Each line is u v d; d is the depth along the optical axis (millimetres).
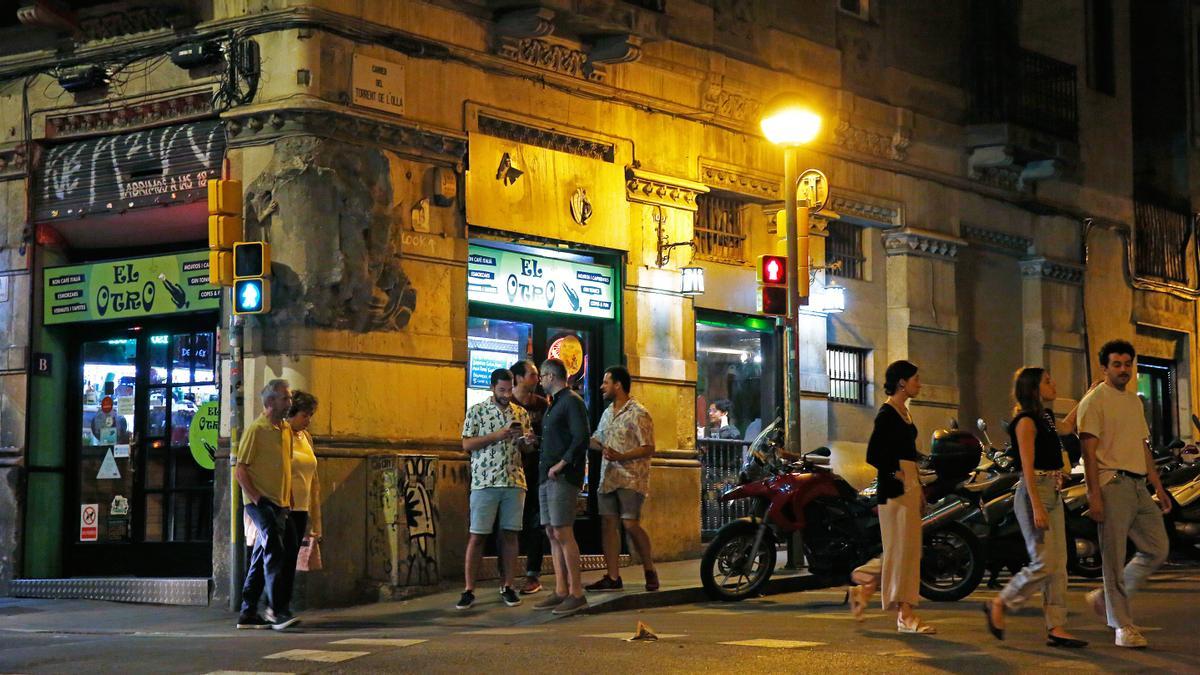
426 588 14719
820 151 20500
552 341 17391
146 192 15672
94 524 16359
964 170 23094
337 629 12570
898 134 21641
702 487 19000
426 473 14883
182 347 15961
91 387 16531
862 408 21250
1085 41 26016
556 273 17281
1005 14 23500
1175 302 28047
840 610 13016
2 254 16516
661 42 17734
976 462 14602
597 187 17516
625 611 13328
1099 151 26219
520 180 16594
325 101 14641
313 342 14477
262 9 14828
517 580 15719
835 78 20984
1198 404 28453
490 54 16406
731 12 19484
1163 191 28984
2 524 16188
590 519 17422
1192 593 13734
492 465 13477
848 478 20719
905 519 10867
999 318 23906
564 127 17172
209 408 15477
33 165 16422
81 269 16250
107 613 14500
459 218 15953
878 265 21703
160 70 15570
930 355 22062
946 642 10266
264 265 13992
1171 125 29000
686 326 18594
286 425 12656
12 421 16281
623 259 17922
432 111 15734
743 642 10266
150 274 15820
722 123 19219
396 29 15352
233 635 12266
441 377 15695
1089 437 10023
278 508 12469
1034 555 10109
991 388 23562
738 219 19859
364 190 14875
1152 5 29312
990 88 23297
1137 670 8953
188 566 15688
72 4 15867
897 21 22188
